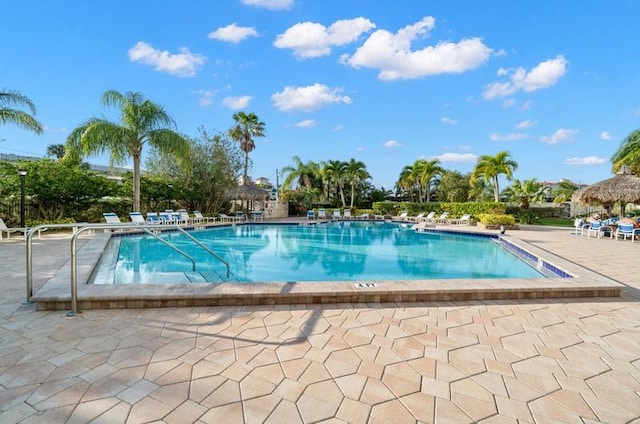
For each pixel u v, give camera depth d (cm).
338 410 183
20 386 199
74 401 186
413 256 923
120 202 1477
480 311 350
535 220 2030
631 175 1268
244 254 944
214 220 1769
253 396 195
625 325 318
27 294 357
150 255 882
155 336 275
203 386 204
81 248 718
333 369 227
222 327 296
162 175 1797
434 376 221
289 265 797
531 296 395
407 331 295
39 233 996
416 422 175
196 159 1881
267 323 307
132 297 339
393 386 208
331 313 336
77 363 228
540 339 283
